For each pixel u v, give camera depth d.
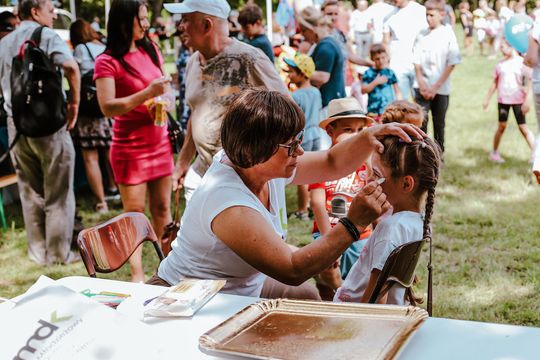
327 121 3.19
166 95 3.92
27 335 1.32
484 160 7.14
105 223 2.35
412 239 2.10
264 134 1.81
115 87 3.74
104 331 1.33
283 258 1.79
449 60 6.71
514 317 3.47
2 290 4.12
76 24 5.66
